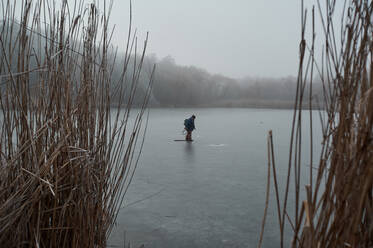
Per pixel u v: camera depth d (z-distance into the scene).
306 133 11.96
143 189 3.99
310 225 0.76
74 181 1.26
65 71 1.33
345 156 0.85
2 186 1.10
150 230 2.64
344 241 0.80
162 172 5.07
